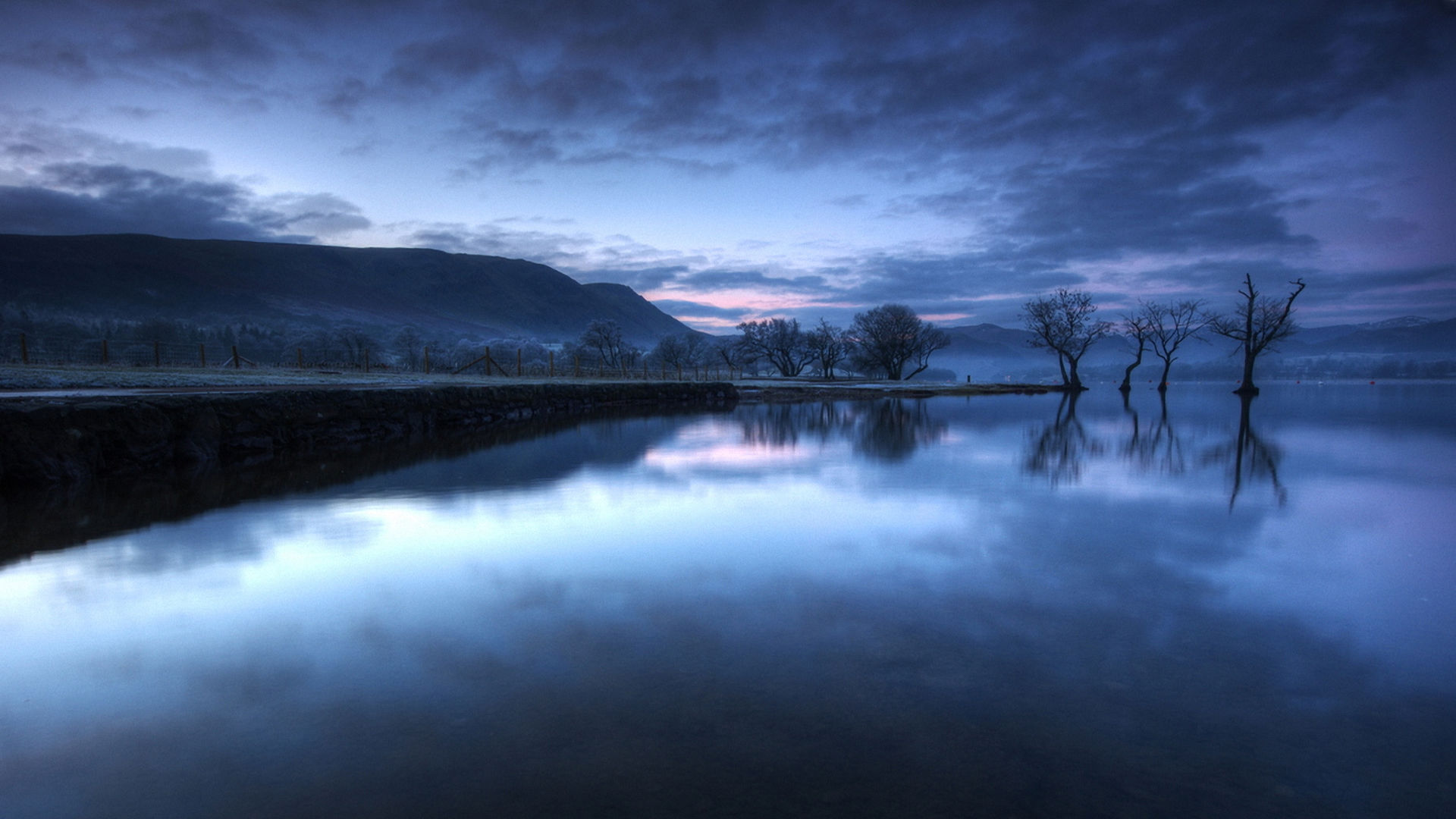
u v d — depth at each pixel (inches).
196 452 431.5
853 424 836.6
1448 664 139.7
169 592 182.5
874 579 197.2
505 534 252.2
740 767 100.1
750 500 321.1
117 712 117.0
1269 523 276.5
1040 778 98.1
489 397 850.1
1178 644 149.6
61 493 330.6
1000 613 168.2
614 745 105.5
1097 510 302.5
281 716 115.1
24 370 672.4
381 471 413.7
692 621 161.3
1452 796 94.7
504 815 88.5
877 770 99.7
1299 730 113.0
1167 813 90.4
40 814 89.3
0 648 145.1
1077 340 2364.7
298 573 200.4
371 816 88.5
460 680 128.8
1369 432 727.1
